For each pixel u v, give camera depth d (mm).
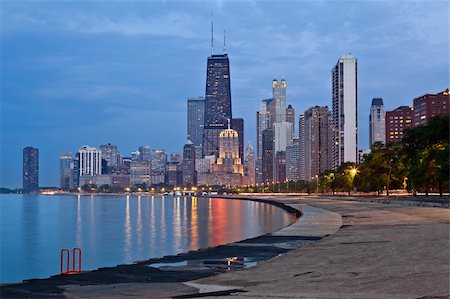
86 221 172250
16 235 124875
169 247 90688
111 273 27828
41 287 23094
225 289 21594
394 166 183250
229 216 172750
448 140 125938
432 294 18469
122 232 126875
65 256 85188
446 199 131125
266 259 34312
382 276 22828
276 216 155125
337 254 32125
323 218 77875
